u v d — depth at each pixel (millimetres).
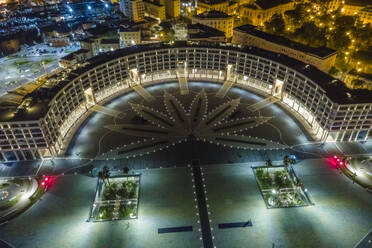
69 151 121000
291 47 172500
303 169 110438
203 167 112812
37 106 114062
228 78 171500
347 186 103438
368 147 120062
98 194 102562
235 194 101438
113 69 152875
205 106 149375
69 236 87875
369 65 161250
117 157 118125
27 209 96562
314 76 130000
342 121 115312
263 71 153375
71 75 135875
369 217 92312
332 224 90375
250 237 87000
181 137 128875
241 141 125625
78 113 142125
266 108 146500
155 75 173875
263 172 109688
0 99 172875
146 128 134625
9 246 85312
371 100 112438
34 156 116312
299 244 84750
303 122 135625
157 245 85188
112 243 85750
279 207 96000
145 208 96688
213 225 90875
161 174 109938
